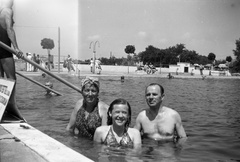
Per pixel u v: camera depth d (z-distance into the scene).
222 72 19.70
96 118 3.55
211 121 4.70
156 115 3.62
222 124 4.47
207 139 3.53
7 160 2.16
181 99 7.73
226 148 3.13
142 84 12.03
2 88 3.81
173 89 10.78
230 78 17.84
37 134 2.91
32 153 2.32
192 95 8.80
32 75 15.05
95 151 2.84
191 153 2.93
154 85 3.60
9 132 3.01
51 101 6.47
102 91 8.97
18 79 12.70
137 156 2.74
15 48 3.96
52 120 4.46
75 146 3.03
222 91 10.28
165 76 19.05
